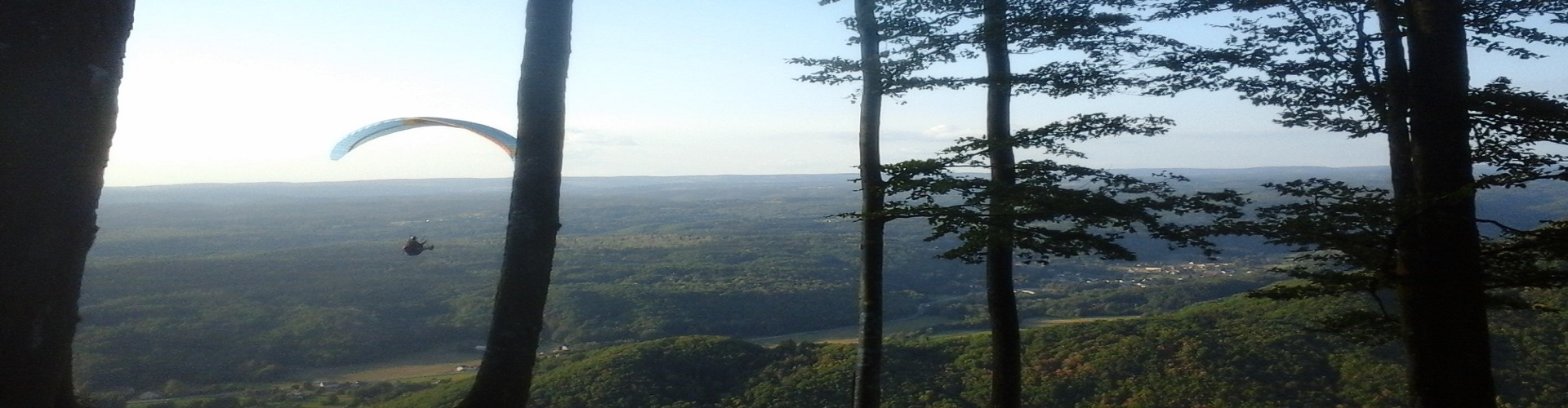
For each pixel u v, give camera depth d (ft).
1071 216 32.96
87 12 15.69
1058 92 36.81
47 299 15.42
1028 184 33.17
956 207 33.71
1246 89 35.60
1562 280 29.40
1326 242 31.01
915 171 32.76
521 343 25.40
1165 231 33.86
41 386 15.46
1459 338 29.50
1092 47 36.17
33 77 14.97
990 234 32.27
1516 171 27.73
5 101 14.70
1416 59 30.30
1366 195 31.86
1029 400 72.13
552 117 26.09
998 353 40.04
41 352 15.40
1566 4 30.83
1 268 14.73
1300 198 33.27
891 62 36.63
